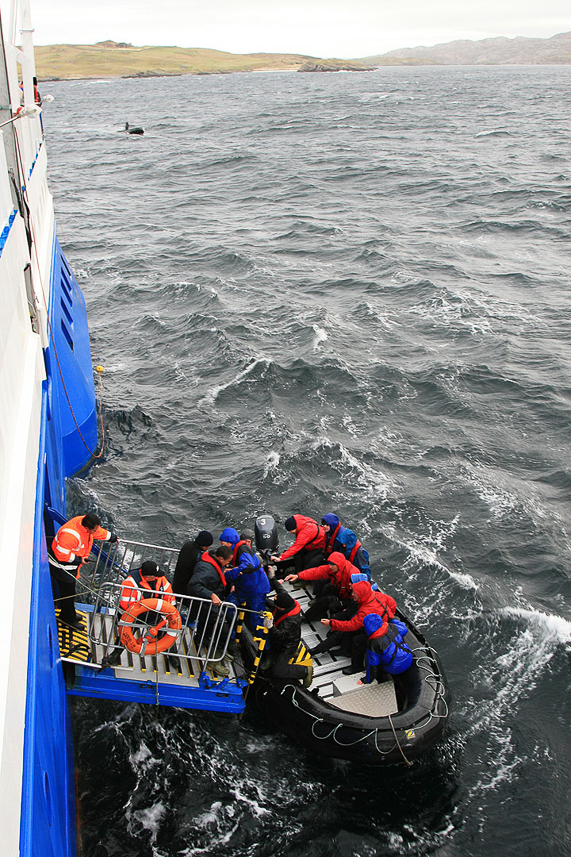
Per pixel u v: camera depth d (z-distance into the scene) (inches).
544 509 558.3
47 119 5017.2
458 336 922.1
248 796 324.5
